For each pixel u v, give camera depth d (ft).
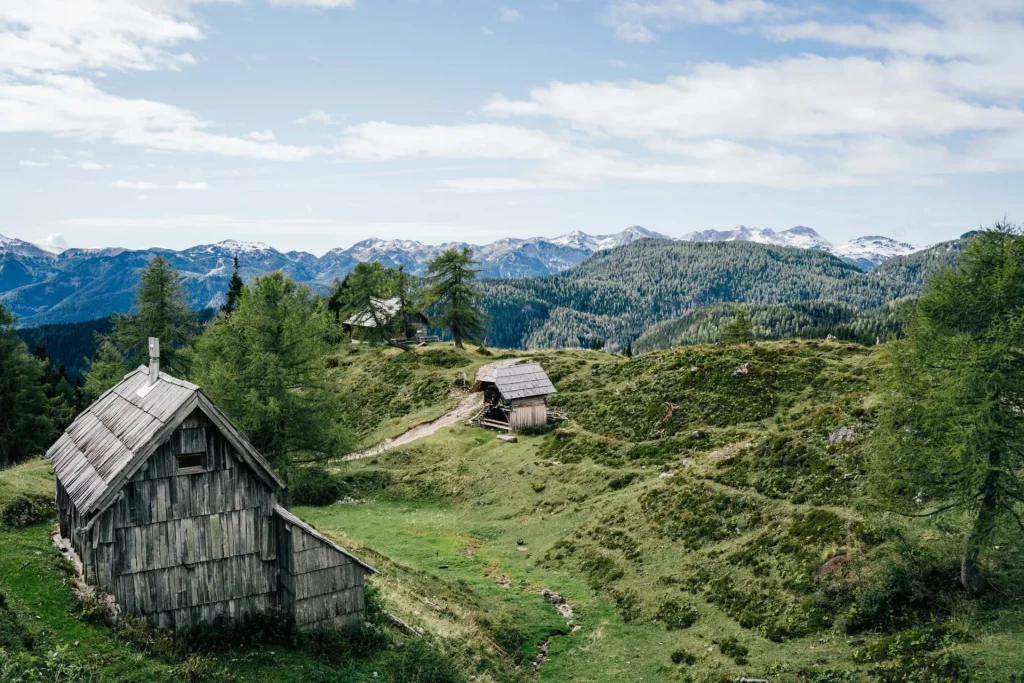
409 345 363.56
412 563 133.80
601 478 170.19
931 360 88.38
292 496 182.19
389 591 103.09
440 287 332.80
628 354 323.57
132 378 99.81
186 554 73.56
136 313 237.86
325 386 174.91
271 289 167.84
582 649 103.60
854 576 98.02
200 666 64.80
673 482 149.79
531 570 136.56
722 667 89.20
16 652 54.90
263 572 78.38
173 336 235.20
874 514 103.35
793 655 88.07
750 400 193.88
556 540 147.23
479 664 88.22
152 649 65.82
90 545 69.00
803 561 106.83
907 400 92.02
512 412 218.59
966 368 82.84
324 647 76.84
